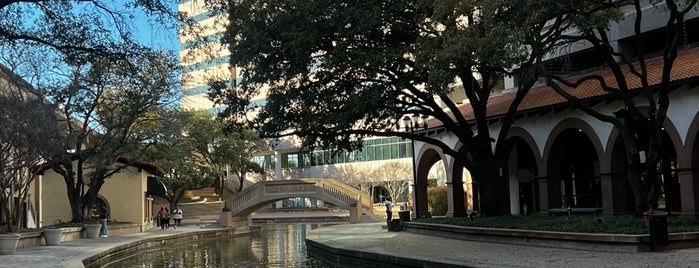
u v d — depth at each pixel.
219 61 25.22
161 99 32.06
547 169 27.45
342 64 20.36
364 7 19.39
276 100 22.38
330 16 19.95
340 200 47.31
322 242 23.72
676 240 15.28
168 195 58.62
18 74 24.14
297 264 21.05
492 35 15.78
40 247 25.17
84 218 34.38
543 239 17.75
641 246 14.97
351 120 21.97
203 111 59.56
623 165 24.41
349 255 20.06
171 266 21.81
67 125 30.58
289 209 70.75
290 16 20.19
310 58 21.34
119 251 26.02
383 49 19.81
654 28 26.16
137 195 41.62
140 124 34.41
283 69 21.81
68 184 33.88
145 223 42.53
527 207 32.91
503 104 29.95
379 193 72.81
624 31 27.39
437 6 17.27
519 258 15.06
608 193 24.41
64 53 15.02
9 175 24.67
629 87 22.88
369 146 70.19
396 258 17.08
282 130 23.44
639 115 18.33
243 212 48.19
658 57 26.00
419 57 18.09
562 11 15.94
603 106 24.50
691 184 21.39
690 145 21.47
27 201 34.84
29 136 22.12
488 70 19.56
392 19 19.94
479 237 20.69
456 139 32.00
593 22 16.55
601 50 18.70
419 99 26.70
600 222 17.56
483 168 23.83
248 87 23.55
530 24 15.41
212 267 21.00
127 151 34.03
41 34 14.64
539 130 27.92
